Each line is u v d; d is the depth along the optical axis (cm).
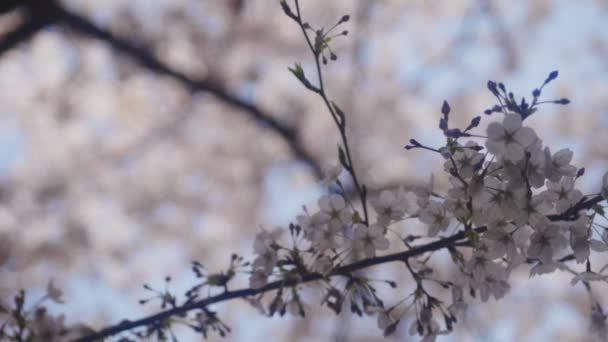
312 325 883
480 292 161
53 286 196
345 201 171
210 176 991
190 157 993
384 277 833
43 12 678
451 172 147
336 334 838
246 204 984
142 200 957
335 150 944
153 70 841
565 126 927
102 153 962
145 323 183
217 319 186
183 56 894
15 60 922
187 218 964
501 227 150
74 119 959
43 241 877
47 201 908
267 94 965
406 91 985
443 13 999
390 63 997
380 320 171
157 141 988
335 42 959
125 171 964
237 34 936
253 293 179
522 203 145
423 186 166
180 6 919
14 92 941
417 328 168
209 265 936
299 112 966
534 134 140
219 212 978
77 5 874
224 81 902
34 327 181
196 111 982
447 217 161
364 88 979
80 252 895
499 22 970
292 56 964
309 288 188
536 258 154
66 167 940
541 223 146
